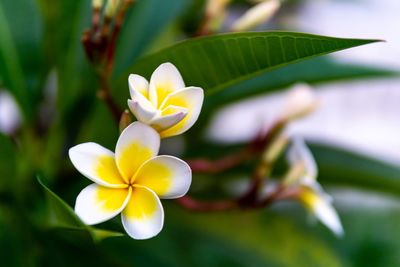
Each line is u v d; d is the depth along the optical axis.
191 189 0.92
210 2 0.79
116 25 0.70
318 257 0.87
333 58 0.89
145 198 0.62
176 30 0.97
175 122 0.63
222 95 0.88
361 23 1.33
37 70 0.85
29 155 0.84
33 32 0.86
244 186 0.99
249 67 0.69
